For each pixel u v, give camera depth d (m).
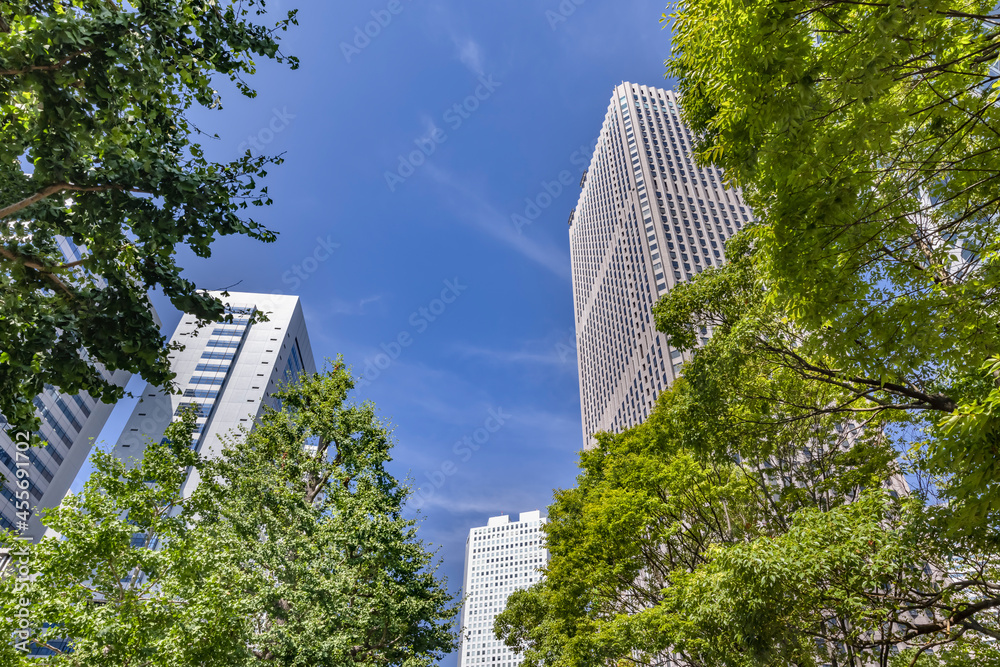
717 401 12.34
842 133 5.93
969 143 6.79
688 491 16.66
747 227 11.36
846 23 5.68
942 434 6.89
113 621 11.76
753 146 7.03
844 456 13.01
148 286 8.60
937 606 9.10
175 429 17.94
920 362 7.22
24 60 6.75
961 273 7.57
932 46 5.26
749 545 9.76
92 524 12.99
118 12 7.15
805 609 9.77
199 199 8.22
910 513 9.17
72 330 7.99
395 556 19.03
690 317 15.02
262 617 16.81
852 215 6.60
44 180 7.52
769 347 11.36
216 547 15.65
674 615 14.59
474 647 185.50
